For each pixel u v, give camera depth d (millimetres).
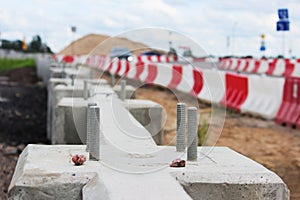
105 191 3342
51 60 28547
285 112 13492
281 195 3680
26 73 43500
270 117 14117
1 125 13602
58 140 7348
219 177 3693
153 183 3502
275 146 10398
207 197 3682
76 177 3646
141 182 3516
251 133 11938
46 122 14688
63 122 7320
